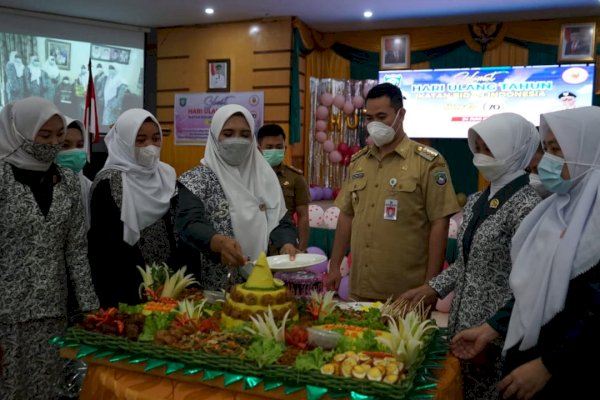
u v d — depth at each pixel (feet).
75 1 20.24
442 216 7.85
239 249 6.23
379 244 8.16
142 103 24.12
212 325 5.59
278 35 22.40
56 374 7.13
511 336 5.05
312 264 6.03
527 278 4.98
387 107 8.04
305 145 24.18
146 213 8.12
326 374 4.48
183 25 23.77
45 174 7.02
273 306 5.58
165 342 5.19
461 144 23.47
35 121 6.69
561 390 4.69
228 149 7.14
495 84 22.12
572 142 4.82
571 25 21.24
